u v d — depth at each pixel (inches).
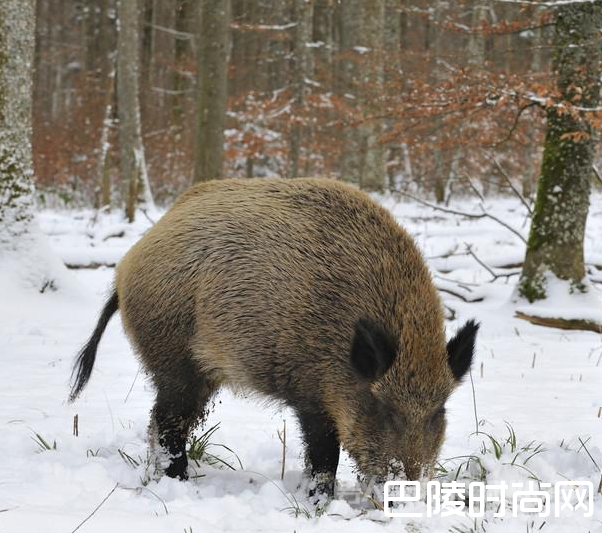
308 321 161.0
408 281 161.2
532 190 944.9
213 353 172.1
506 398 249.4
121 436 197.2
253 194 179.6
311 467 166.4
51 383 263.4
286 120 940.6
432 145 444.5
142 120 1176.8
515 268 484.7
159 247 180.2
